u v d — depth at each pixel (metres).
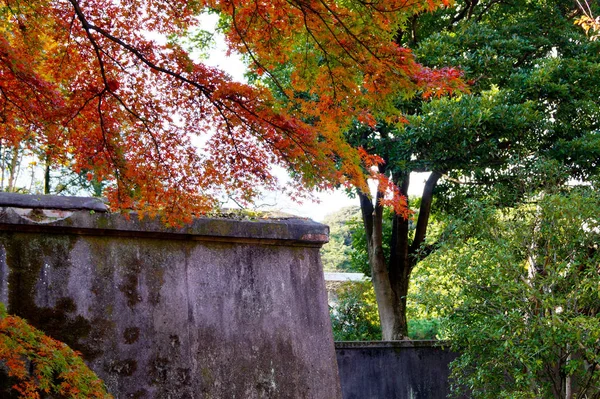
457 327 7.01
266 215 4.61
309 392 4.28
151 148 3.68
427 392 8.37
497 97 9.09
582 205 6.55
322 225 4.66
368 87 3.60
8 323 2.61
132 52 3.57
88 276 3.74
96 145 3.62
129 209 3.93
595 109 9.67
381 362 8.14
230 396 3.97
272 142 3.51
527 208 7.58
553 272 6.47
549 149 9.63
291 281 4.47
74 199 3.84
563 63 9.84
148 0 3.67
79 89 3.66
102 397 2.69
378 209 11.68
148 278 3.93
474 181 10.39
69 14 3.65
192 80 3.43
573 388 7.18
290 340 4.32
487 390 6.88
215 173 3.73
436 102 8.89
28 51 3.82
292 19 3.36
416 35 10.79
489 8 11.62
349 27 3.28
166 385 3.79
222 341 4.05
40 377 2.66
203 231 4.13
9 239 3.58
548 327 6.16
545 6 10.91
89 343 3.63
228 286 4.18
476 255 7.04
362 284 14.20
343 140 3.65
